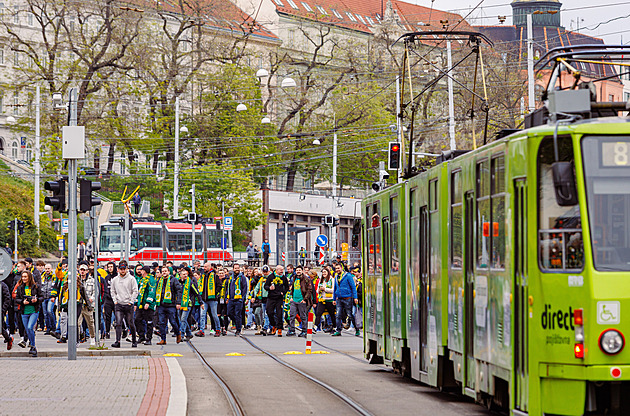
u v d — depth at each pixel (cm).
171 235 12019
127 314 4856
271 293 5966
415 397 2875
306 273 6016
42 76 11956
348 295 5884
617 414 1925
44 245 11300
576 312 1930
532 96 7325
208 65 13262
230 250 12794
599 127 1980
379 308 3678
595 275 1923
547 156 2012
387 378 3462
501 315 2183
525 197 2036
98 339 4603
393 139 13712
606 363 1906
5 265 4278
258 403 2733
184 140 12769
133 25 12081
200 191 12369
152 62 12306
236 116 13075
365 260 4006
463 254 2517
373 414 2483
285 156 14288
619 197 1959
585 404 1917
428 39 4172
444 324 2725
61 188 4034
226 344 5275
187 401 2741
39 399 2656
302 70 17175
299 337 5891
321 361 4209
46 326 5878
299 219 14650
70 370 3550
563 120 2017
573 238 1961
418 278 3058
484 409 2578
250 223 12800
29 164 14375
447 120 11719
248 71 13312
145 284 5131
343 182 14850
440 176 2778
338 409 2602
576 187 1970
